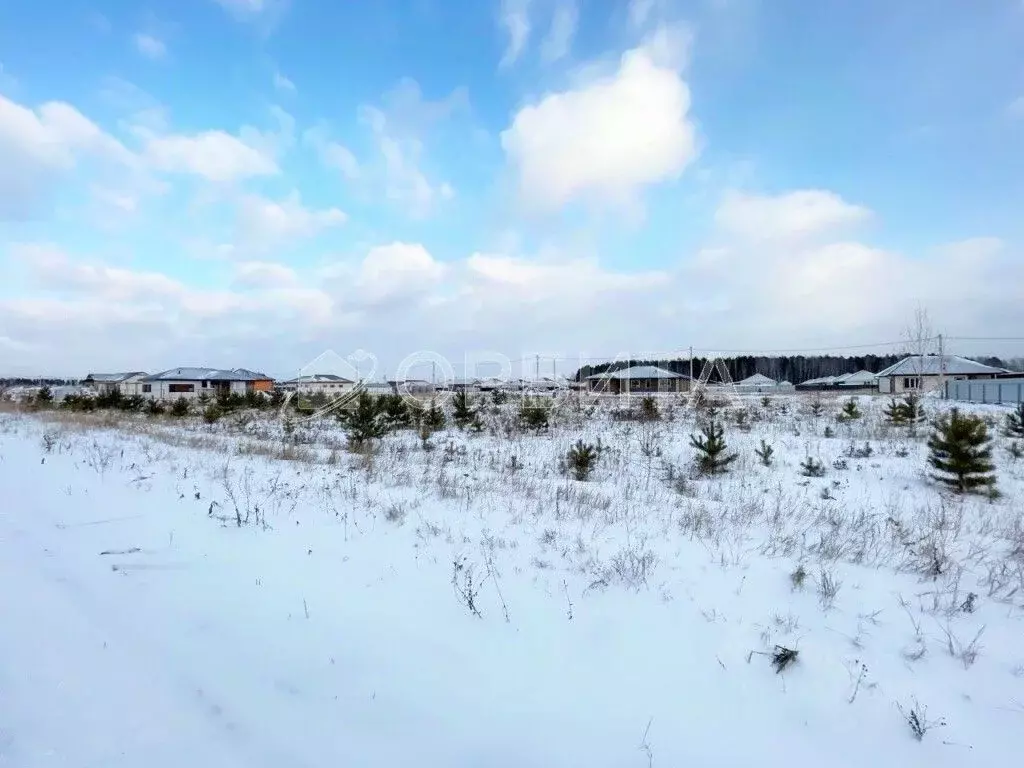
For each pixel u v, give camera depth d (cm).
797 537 667
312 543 595
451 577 502
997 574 561
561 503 826
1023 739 312
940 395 4069
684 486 1031
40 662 331
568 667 366
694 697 339
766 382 7512
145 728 280
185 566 511
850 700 340
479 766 276
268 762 264
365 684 336
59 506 705
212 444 1425
